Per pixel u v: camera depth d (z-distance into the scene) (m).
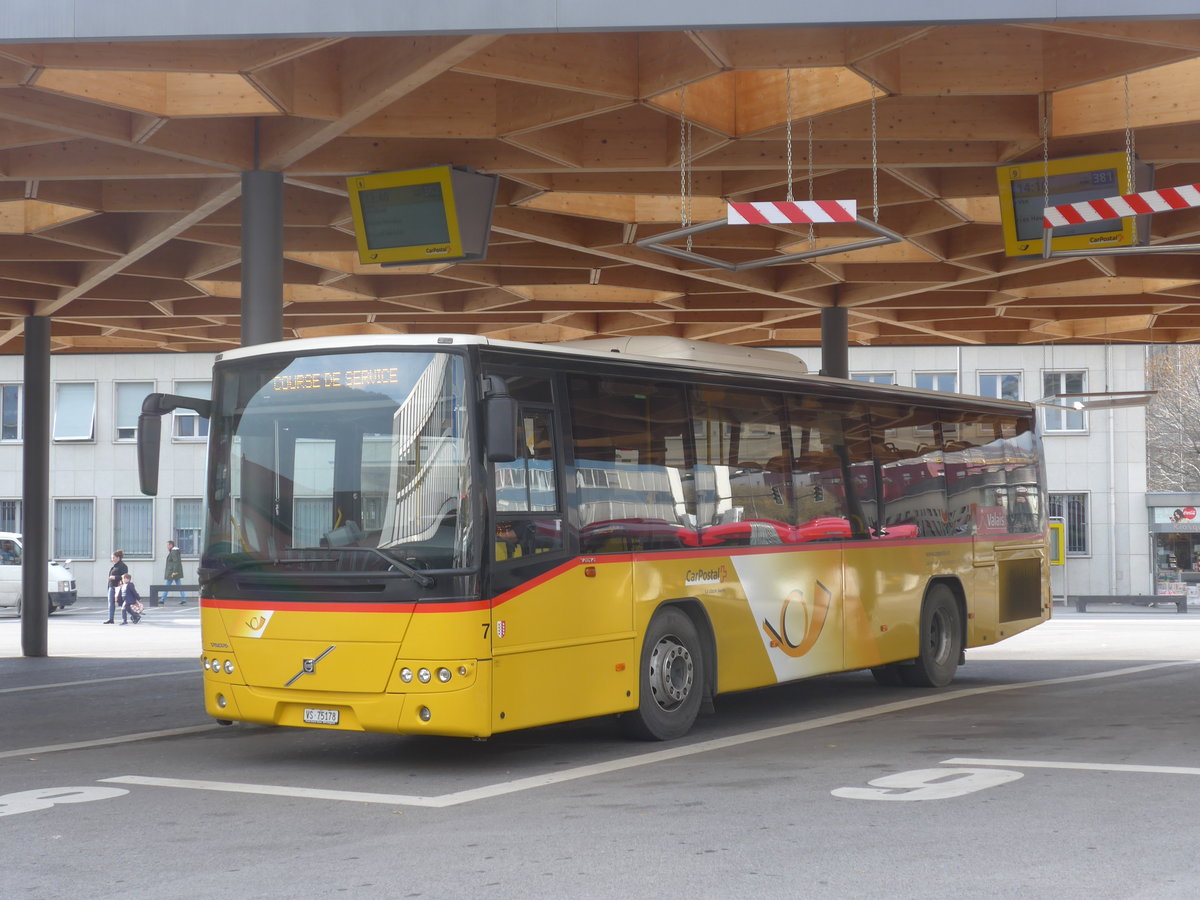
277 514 10.63
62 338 31.19
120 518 50.94
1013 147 15.54
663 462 12.16
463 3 10.55
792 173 16.58
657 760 10.91
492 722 10.05
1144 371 50.38
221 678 10.76
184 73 12.87
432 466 10.22
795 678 13.63
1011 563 17.89
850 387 14.95
